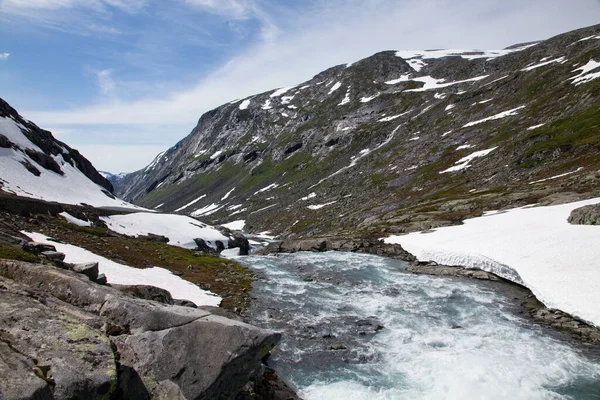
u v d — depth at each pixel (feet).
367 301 92.22
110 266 90.53
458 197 265.54
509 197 216.74
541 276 93.61
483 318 79.77
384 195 370.32
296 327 73.92
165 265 118.32
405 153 472.44
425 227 199.00
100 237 137.39
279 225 422.41
